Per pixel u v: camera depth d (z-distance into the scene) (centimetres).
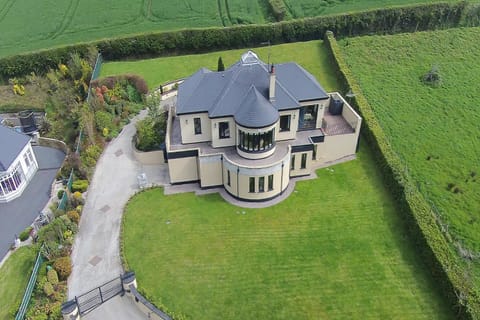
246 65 4362
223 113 4153
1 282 3531
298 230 3903
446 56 6594
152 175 4672
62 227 3803
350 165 4728
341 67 6100
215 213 4128
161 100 5909
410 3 8000
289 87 4416
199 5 8625
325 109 5159
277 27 7169
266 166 4009
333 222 3981
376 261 3569
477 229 3912
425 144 4984
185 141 4456
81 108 5366
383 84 6041
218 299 3278
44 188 4666
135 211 4166
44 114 6000
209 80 4391
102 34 7706
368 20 7331
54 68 6944
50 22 8194
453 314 3119
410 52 6700
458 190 4325
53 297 3288
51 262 3553
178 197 4347
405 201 3944
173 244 3784
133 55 7150
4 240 4000
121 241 3812
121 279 3234
